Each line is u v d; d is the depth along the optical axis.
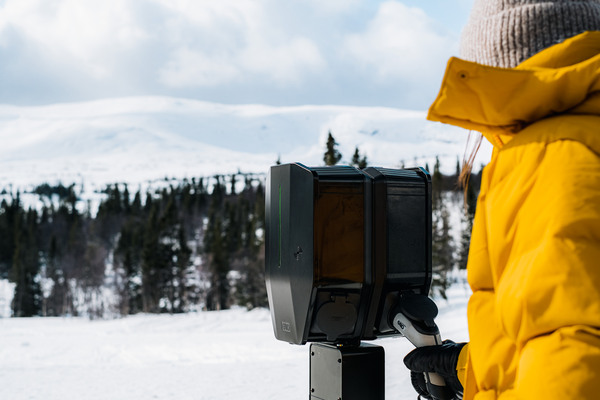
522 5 0.94
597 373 0.66
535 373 0.70
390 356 9.62
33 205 187.88
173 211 81.88
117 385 10.57
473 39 1.02
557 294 0.71
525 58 0.94
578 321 0.69
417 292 1.31
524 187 0.81
